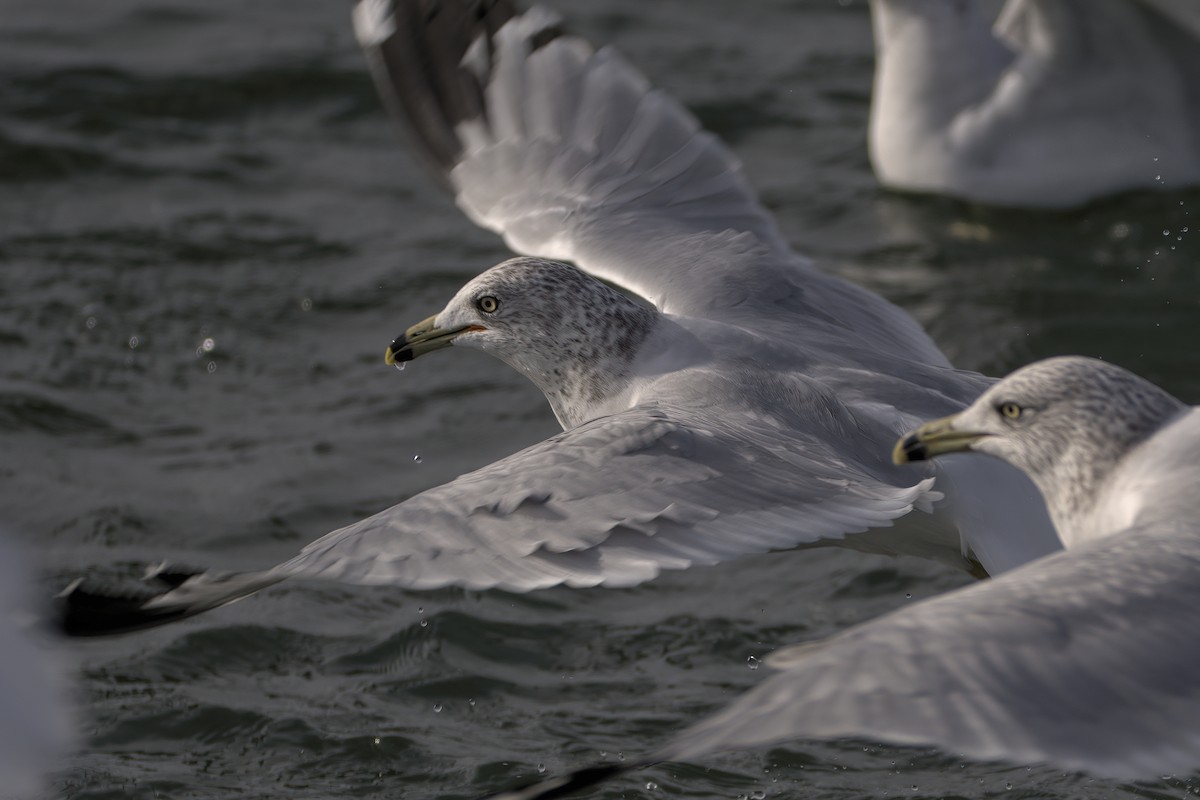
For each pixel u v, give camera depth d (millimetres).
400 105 12148
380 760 10500
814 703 5523
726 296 10461
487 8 12133
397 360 10242
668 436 8164
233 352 15742
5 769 4680
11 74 20672
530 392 15211
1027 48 19328
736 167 11570
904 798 10094
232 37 21891
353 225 18031
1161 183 18328
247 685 11273
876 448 9000
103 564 12375
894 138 18625
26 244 17375
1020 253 17297
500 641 11789
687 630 11898
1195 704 5543
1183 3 17328
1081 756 5379
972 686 5516
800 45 22016
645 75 20828
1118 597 5840
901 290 16453
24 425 14406
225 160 19297
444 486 8070
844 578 12445
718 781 10273
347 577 7641
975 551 8859
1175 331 15516
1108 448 7395
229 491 13516
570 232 11141
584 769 5723
